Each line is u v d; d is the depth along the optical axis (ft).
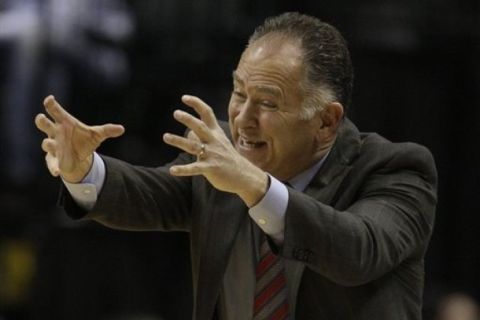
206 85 75.41
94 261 73.46
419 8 82.38
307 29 35.50
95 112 74.23
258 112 34.81
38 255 72.79
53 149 33.32
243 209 36.09
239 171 31.48
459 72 84.02
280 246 32.73
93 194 35.12
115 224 36.35
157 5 76.28
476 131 84.12
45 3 74.13
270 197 32.01
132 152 73.72
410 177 35.78
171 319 74.43
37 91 73.26
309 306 34.91
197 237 36.78
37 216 73.51
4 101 73.46
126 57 75.51
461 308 69.72
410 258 35.86
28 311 72.74
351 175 35.96
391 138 81.76
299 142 35.27
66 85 73.82
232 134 35.63
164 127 74.84
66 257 72.95
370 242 33.01
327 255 32.42
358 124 80.79
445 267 82.79
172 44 75.72
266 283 35.63
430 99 82.89
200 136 31.27
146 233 74.84
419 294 36.42
